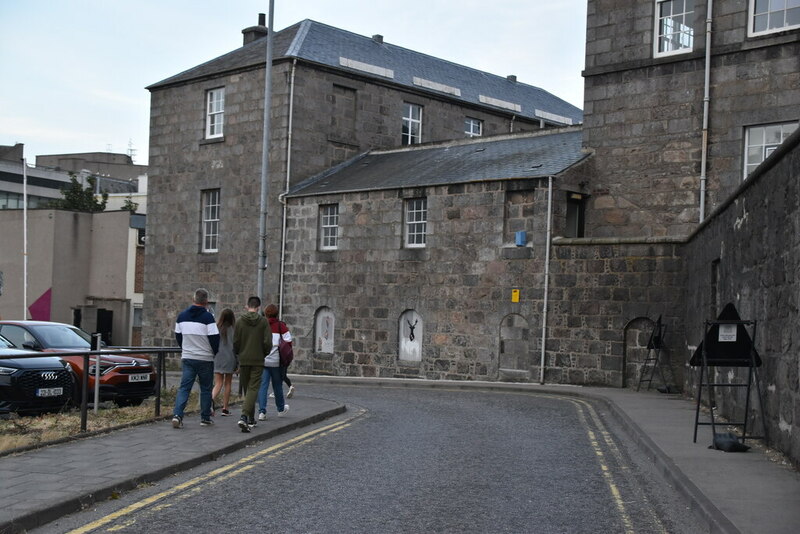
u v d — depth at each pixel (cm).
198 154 3628
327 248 3120
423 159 3216
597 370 2386
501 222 2616
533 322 2517
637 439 1312
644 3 2498
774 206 1142
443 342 2742
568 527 786
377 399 2034
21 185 7212
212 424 1365
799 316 998
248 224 3412
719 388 1606
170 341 3691
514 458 1155
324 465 1080
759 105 2286
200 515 806
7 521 719
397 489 938
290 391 1844
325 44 3547
